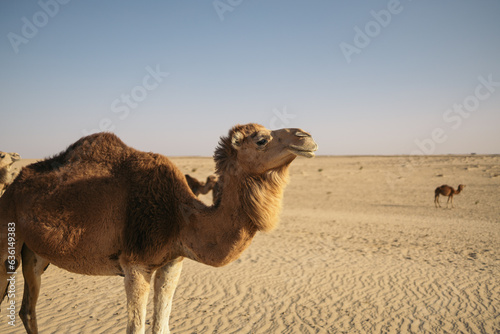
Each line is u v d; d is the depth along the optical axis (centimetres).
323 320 606
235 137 351
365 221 1798
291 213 2092
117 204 376
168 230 372
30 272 430
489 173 4838
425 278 850
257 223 348
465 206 2488
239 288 767
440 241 1305
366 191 3419
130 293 364
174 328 559
